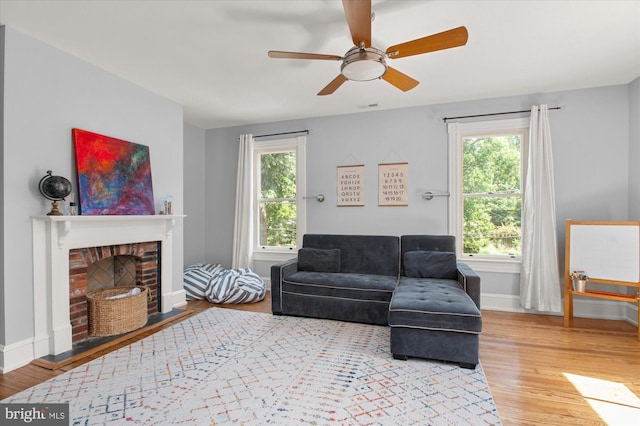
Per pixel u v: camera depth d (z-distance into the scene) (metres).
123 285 3.47
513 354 2.57
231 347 2.68
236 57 2.79
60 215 2.45
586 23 2.29
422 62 2.90
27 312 2.39
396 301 2.54
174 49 2.65
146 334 2.97
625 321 3.36
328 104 4.02
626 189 3.37
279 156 4.86
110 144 3.02
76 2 2.03
